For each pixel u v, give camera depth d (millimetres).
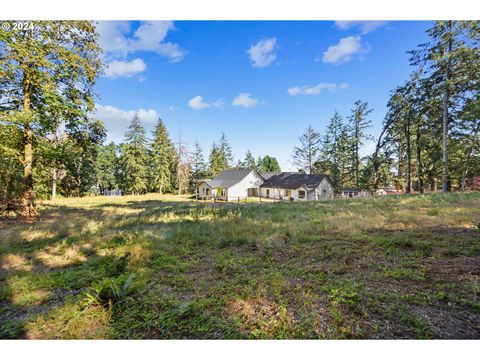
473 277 3234
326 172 39656
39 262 4746
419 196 13070
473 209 7801
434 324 2352
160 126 41531
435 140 21812
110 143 43500
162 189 40812
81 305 2924
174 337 2383
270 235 6352
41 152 12039
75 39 11828
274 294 3076
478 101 14906
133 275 3465
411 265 3826
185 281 3629
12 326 2576
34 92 11469
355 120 30531
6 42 9289
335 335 2297
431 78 17125
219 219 9430
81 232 7367
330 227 6957
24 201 10789
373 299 2830
